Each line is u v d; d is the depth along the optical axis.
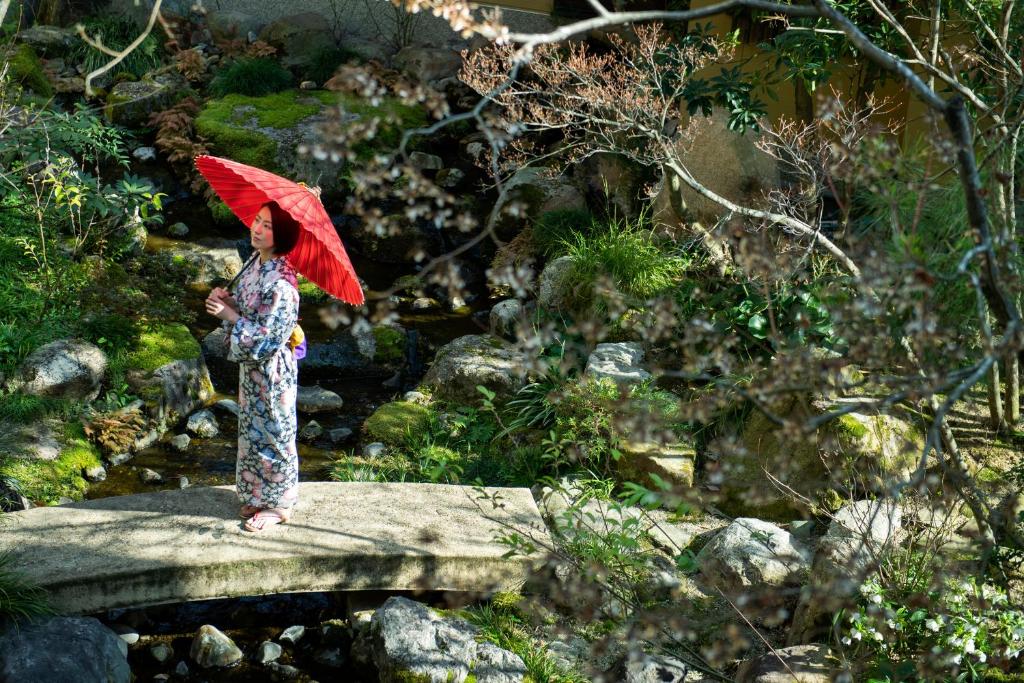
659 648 4.30
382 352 7.91
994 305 2.70
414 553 4.81
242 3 12.96
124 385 6.81
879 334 2.89
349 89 2.78
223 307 4.46
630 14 2.75
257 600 5.13
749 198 7.97
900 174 3.60
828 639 4.42
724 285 6.90
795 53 6.88
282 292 4.49
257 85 11.48
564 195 9.38
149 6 12.72
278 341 4.52
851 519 4.96
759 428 5.83
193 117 11.08
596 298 7.11
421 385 7.40
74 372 6.61
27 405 6.34
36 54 11.36
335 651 4.79
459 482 6.11
